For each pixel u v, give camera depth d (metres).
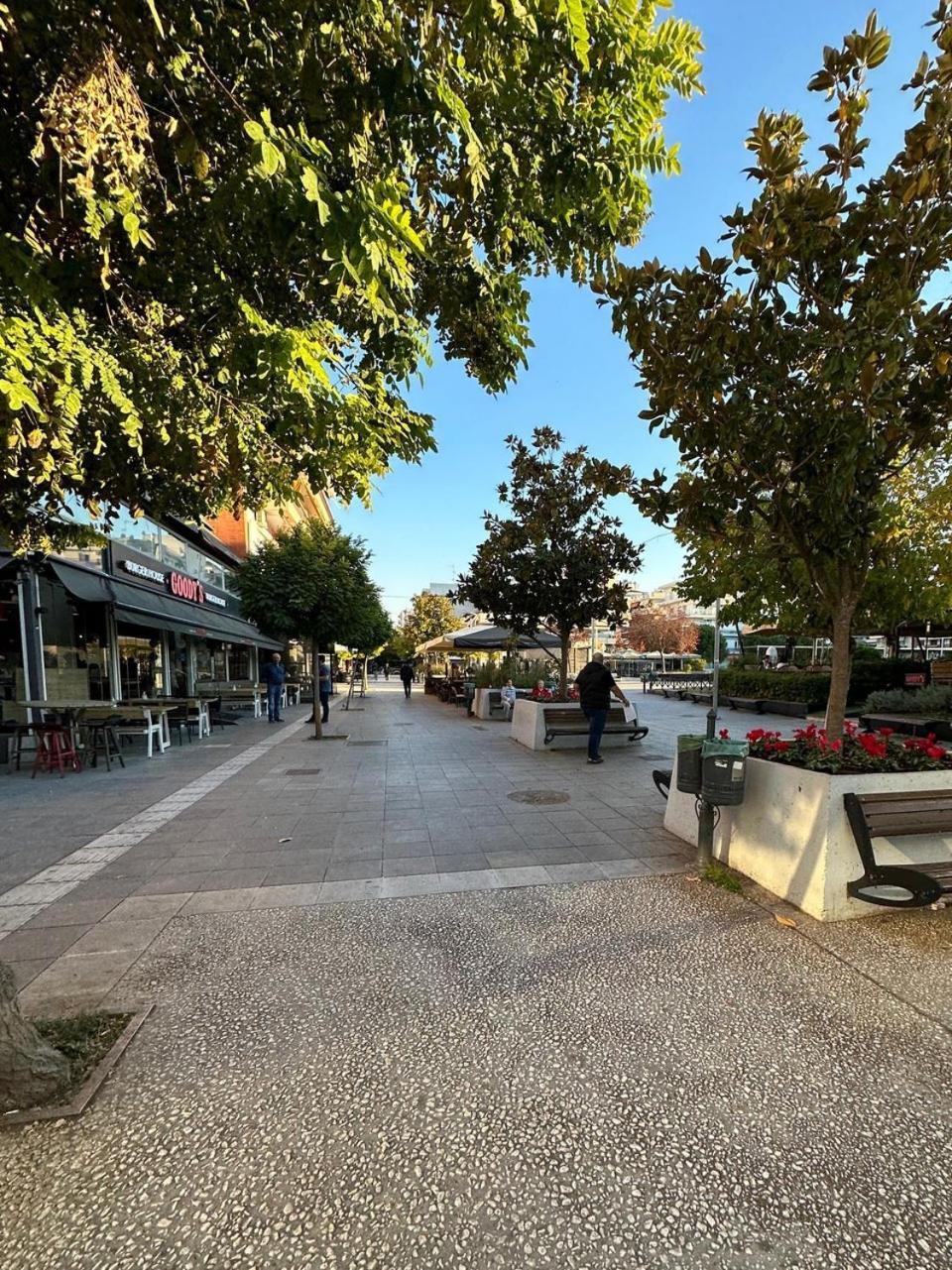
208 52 1.97
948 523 9.22
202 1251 1.67
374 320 2.47
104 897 4.12
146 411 2.13
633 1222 1.76
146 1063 2.43
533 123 2.60
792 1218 1.77
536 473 10.74
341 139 2.17
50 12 1.67
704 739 4.37
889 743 4.42
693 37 2.61
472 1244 1.70
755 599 9.66
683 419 4.10
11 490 2.52
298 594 11.75
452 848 5.09
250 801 6.86
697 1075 2.37
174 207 2.03
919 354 3.52
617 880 4.34
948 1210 1.79
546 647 14.93
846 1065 2.42
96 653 12.86
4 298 1.78
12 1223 1.75
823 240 3.47
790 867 3.92
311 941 3.47
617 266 3.82
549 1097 2.25
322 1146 2.03
